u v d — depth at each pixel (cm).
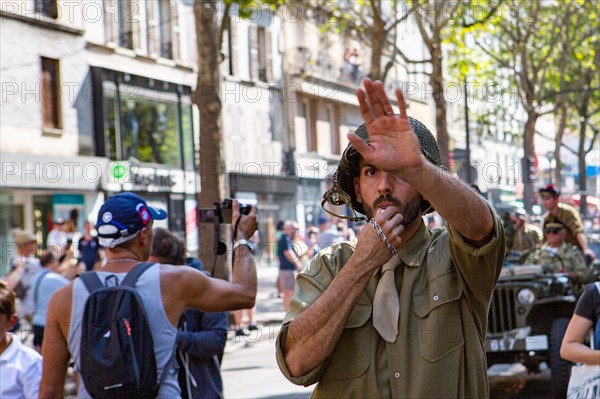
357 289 276
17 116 2505
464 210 268
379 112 262
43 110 2597
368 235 276
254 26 3469
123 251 425
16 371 498
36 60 2578
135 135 2941
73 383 1095
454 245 278
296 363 280
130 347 395
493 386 1141
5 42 2480
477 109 3134
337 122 4012
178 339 530
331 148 3981
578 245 1254
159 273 412
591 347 480
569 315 1100
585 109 3509
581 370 480
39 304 1016
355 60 3997
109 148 2816
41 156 2534
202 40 1866
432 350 280
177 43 3150
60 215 2622
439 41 2416
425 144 287
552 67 3525
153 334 403
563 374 1063
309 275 295
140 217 426
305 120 3797
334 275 293
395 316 282
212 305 426
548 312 1105
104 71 2797
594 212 1778
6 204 2480
